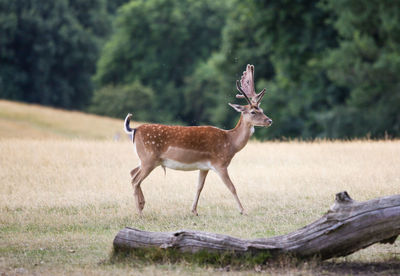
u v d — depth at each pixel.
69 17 145.88
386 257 18.94
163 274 17.22
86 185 31.22
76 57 144.50
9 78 138.62
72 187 30.83
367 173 31.80
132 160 38.22
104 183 31.48
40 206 27.22
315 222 17.97
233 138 26.55
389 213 17.09
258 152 41.00
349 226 17.41
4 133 78.38
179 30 133.88
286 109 95.31
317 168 34.34
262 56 100.50
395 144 42.56
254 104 26.66
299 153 40.16
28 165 35.59
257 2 87.00
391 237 17.58
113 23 152.00
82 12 158.62
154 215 25.77
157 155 26.09
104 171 34.53
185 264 18.14
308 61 86.94
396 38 70.50
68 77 150.50
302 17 85.50
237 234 22.06
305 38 86.31
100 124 93.56
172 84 133.25
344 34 76.62
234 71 101.19
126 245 19.02
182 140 25.88
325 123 78.81
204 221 24.55
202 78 126.00
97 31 161.12
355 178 30.56
